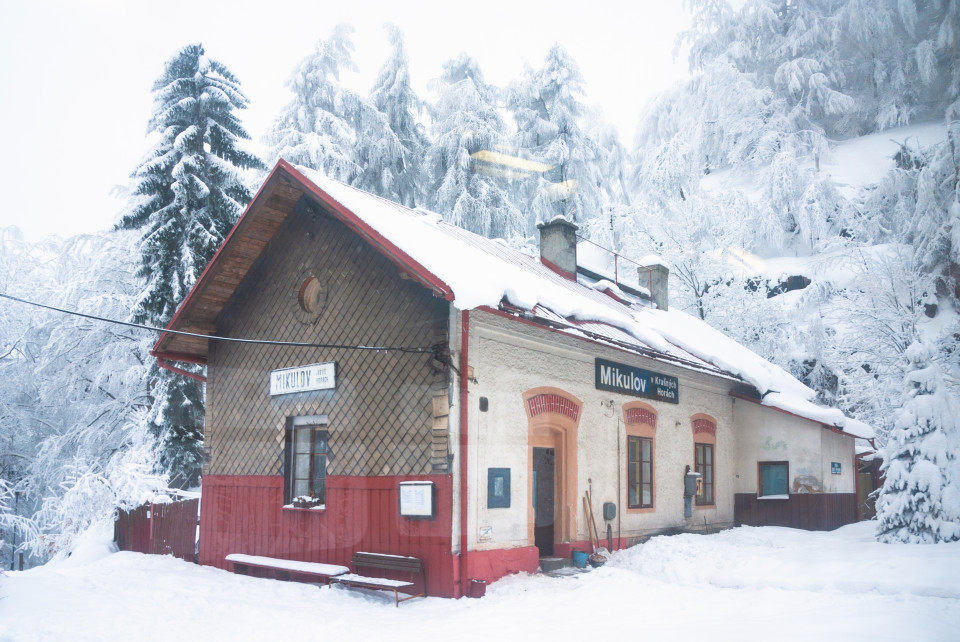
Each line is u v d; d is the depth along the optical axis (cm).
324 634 756
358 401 1077
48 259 2531
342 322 1127
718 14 2947
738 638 682
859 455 2091
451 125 3506
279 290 1251
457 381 977
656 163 3225
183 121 2069
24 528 1861
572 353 1242
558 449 1216
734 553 1200
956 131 1669
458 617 817
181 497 1541
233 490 1262
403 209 1359
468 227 3291
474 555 969
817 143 2528
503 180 3516
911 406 1227
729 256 2923
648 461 1458
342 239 1155
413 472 990
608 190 3866
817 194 2498
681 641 681
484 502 1006
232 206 2034
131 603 902
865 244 2333
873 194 2184
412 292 1034
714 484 1741
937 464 1174
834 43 2273
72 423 2327
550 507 1212
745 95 2814
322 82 3319
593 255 3159
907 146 1908
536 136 3712
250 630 778
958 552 1018
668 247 2978
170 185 2006
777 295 2856
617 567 1169
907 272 1883
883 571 955
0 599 902
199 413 1947
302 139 3053
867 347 2228
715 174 3231
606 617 799
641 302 2042
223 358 1340
